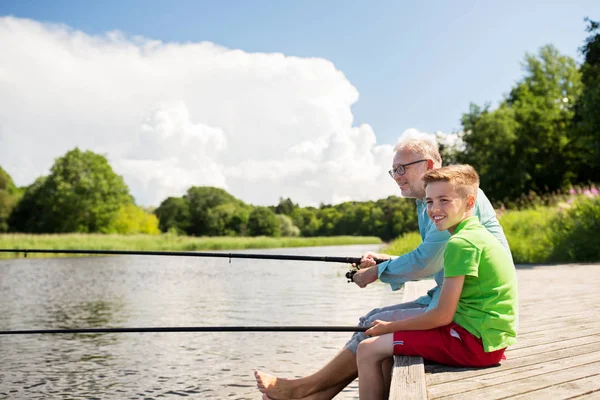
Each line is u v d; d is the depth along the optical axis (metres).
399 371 2.38
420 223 3.15
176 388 4.06
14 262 24.58
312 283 12.20
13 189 70.19
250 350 5.25
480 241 2.44
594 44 21.08
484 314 2.48
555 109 32.59
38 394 3.99
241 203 86.94
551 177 31.08
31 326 6.96
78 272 17.77
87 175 57.12
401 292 9.81
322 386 2.79
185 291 11.05
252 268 19.30
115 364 4.84
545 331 3.55
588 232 11.75
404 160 3.04
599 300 5.18
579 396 2.14
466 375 2.45
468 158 30.98
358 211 70.31
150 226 63.31
